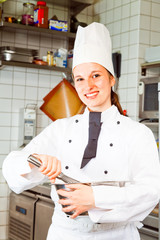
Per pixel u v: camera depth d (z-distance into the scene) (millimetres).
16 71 3305
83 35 1177
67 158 1230
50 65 3193
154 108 2926
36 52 3086
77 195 978
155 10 3242
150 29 3211
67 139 1258
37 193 2918
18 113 3326
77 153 1216
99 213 1013
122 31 3334
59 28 3223
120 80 3322
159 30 3273
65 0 3254
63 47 3545
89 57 1133
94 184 1029
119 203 999
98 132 1197
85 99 1181
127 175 1152
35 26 3098
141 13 3152
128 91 3225
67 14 3531
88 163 1181
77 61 1158
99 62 1133
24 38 3346
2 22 2922
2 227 3266
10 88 3287
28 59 3041
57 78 3502
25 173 1081
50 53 3223
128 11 3268
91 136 1197
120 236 1167
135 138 1155
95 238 1156
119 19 3375
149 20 3205
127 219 1028
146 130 1180
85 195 980
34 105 3387
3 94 3260
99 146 1185
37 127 3393
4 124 3273
